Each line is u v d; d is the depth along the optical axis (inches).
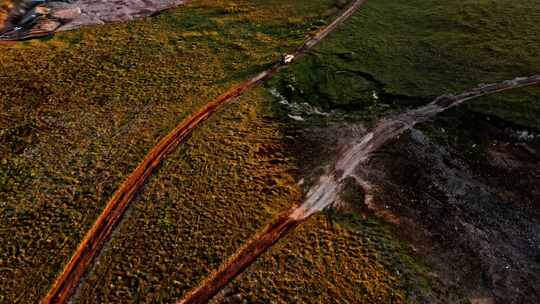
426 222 1136.2
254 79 1657.2
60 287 963.3
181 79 1647.4
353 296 950.4
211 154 1305.4
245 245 1049.5
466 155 1346.0
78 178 1219.9
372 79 1670.8
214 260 1015.6
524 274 1025.5
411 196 1208.8
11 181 1210.0
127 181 1216.2
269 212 1131.9
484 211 1179.9
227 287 960.3
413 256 1044.5
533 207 1194.0
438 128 1432.1
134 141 1348.4
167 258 1018.1
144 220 1105.4
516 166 1307.8
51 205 1140.5
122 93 1557.6
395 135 1402.6
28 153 1301.7
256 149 1330.0
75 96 1533.0
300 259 1021.8
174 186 1200.8
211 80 1648.6
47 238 1059.9
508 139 1396.4
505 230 1130.7
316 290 959.0
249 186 1203.9
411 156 1331.2
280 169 1269.7
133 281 970.1
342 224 1115.3
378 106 1539.1
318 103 1550.2
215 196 1171.9
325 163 1296.8
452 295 967.0
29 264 1002.7
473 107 1501.0
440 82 1651.1
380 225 1118.4
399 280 985.5
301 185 1222.9
